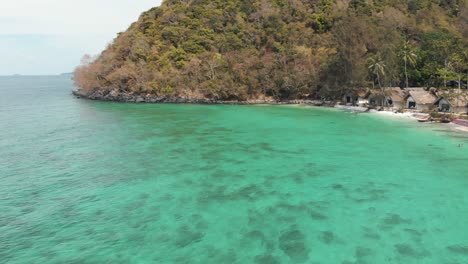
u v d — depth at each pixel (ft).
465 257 63.57
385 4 389.80
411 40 334.24
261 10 394.73
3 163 127.34
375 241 69.36
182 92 327.47
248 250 66.69
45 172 116.47
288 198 91.30
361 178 105.60
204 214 82.53
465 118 184.85
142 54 359.87
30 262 64.54
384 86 254.88
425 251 65.62
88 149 146.20
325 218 79.66
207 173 112.47
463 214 80.48
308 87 305.94
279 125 196.75
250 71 325.21
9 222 80.59
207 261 63.26
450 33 319.06
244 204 87.81
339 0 404.16
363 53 274.16
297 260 63.21
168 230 75.10
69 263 63.98
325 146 145.07
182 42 364.79
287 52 330.75
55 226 78.33
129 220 80.28
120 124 206.39
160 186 101.40
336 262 62.49
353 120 209.97
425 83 276.41
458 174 107.45
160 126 197.98
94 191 98.58
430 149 136.56
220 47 360.89
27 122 222.89
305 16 380.17
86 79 387.34
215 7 416.26
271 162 123.54
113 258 65.05
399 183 100.78
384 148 140.05
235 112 255.70
